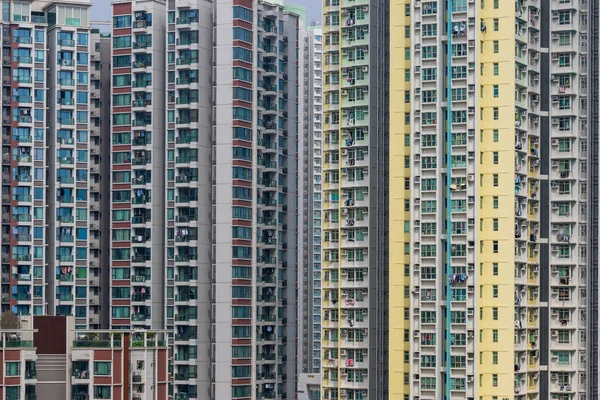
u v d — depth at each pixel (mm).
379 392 198125
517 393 183500
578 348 191750
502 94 184625
